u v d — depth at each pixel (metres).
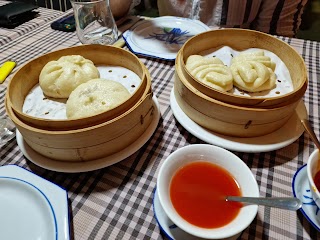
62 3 1.76
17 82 0.72
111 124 0.56
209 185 0.52
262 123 0.63
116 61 0.86
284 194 0.57
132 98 0.61
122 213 0.54
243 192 0.50
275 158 0.65
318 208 0.49
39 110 0.74
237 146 0.65
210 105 0.63
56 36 1.17
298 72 0.76
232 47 0.97
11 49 1.08
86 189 0.59
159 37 1.13
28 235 0.48
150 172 0.62
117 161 0.62
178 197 0.50
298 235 0.50
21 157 0.65
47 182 0.55
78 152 0.58
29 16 1.32
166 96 0.84
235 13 1.57
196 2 1.58
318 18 2.56
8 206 0.52
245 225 0.42
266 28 1.71
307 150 0.67
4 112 0.77
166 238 0.50
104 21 1.10
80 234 0.51
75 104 0.67
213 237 0.40
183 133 0.72
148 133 0.68
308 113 0.77
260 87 0.79
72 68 0.78
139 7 2.73
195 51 0.91
